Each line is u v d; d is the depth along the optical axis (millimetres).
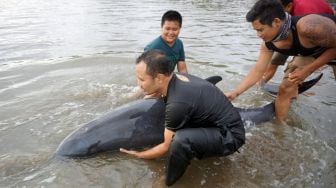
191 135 3326
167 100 3350
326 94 5473
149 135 4066
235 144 3570
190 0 14781
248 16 3994
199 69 6328
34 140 4125
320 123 4609
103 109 4855
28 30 9062
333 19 4258
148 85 3295
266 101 5270
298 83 4559
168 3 13750
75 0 14430
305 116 4777
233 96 4660
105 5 13109
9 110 4793
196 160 3877
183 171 3443
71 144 3842
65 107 4898
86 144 3840
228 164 3828
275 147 4117
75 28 9305
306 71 4277
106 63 6551
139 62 3297
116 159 3852
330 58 4145
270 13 3869
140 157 3844
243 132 3668
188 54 7168
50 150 3938
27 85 5598
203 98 3398
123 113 4059
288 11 4891
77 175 3590
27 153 3889
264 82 5766
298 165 3799
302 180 3568
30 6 12789
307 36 3977
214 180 3582
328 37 3947
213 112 3451
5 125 4426
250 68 6422
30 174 3584
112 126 3967
